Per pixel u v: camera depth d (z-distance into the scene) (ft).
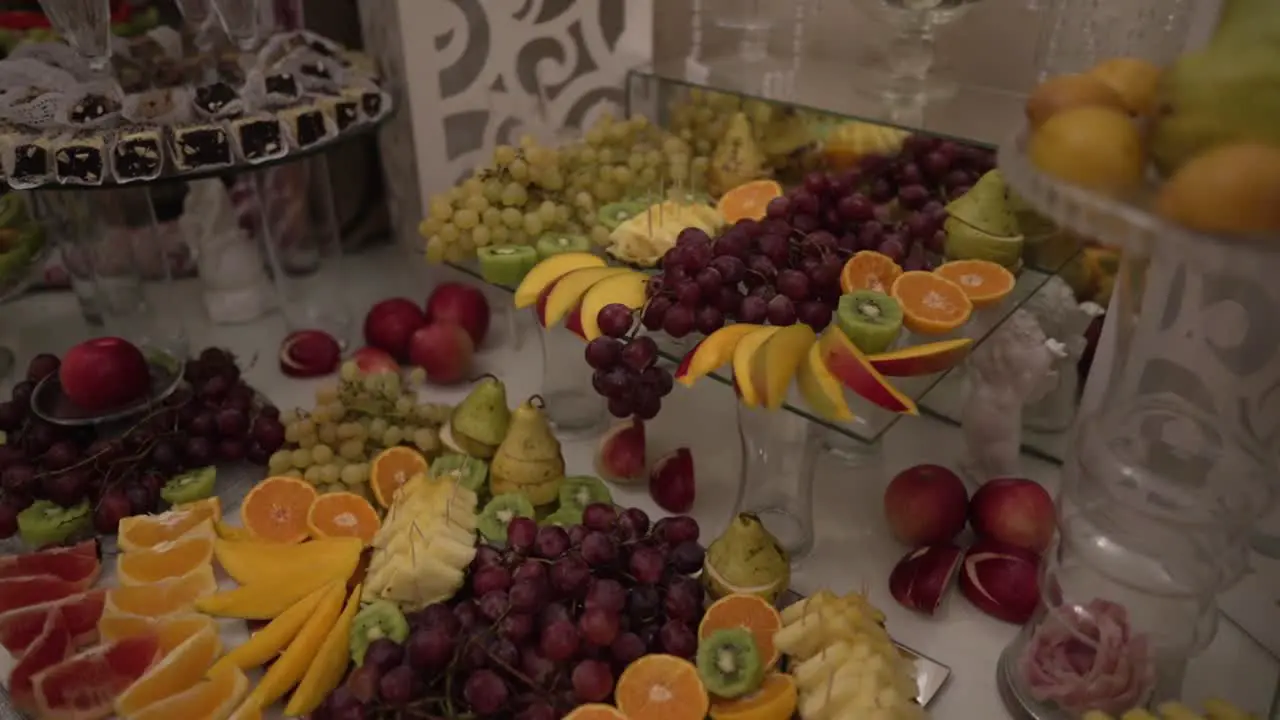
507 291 3.35
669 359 2.51
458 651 2.14
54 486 2.86
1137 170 1.53
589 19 3.71
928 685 2.35
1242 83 1.39
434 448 3.09
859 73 3.72
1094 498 2.21
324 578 2.51
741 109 3.43
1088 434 2.31
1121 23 2.47
